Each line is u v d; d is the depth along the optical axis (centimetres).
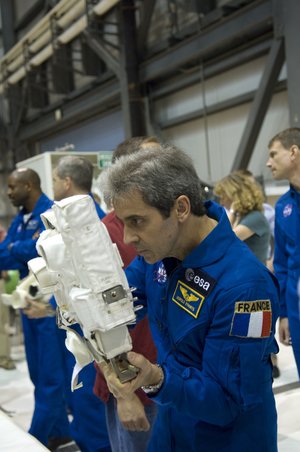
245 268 83
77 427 196
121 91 613
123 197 79
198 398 80
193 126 593
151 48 602
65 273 76
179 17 567
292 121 385
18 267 239
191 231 87
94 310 72
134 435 129
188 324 87
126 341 76
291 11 379
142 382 77
